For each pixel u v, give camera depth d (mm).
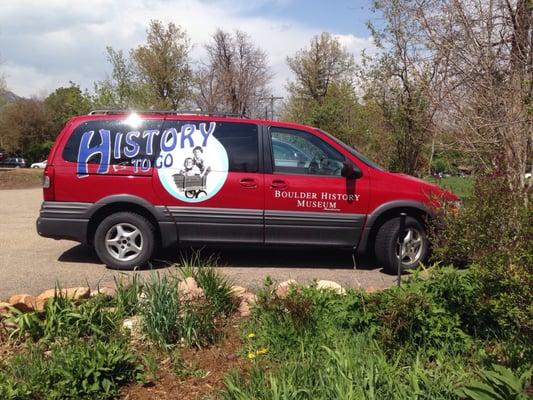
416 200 6332
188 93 32875
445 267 4215
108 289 4973
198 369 3682
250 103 40156
